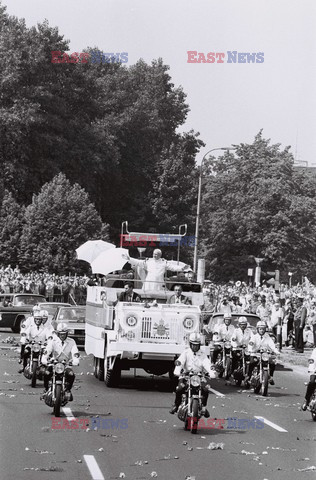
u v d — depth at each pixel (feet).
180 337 89.10
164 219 350.23
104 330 92.38
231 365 98.02
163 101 399.85
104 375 92.94
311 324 147.54
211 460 50.88
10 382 89.25
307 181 343.26
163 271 97.60
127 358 88.84
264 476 46.75
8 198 282.15
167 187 354.54
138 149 365.20
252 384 88.84
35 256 272.10
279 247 324.80
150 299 95.61
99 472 45.83
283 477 46.65
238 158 345.92
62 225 274.16
